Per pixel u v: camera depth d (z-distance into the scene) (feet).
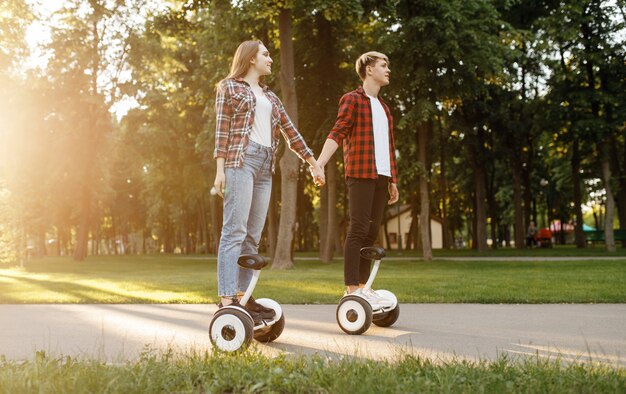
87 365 9.98
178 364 10.27
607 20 75.31
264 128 14.46
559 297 23.17
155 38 83.56
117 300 25.23
